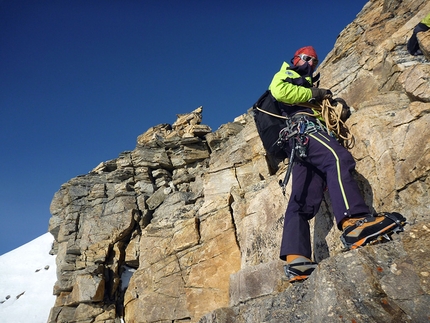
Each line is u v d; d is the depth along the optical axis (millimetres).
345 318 2988
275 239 6582
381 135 5059
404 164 4672
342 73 7301
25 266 16969
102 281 11797
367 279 3121
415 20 6176
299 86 4559
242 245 7430
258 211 7281
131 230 13172
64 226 13773
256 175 10641
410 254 3174
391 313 2918
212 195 10930
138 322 9945
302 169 4559
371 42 7246
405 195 4605
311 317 3322
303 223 4328
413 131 4734
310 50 5148
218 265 8969
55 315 11820
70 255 13000
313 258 5418
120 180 14773
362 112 5418
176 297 9602
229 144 11859
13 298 15211
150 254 10656
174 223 10758
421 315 2848
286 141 4574
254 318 4223
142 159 14875
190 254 9688
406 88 5078
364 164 5160
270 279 5633
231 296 6133
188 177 14039
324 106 4590
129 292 10758
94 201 14156
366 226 3664
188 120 17641
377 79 6406
